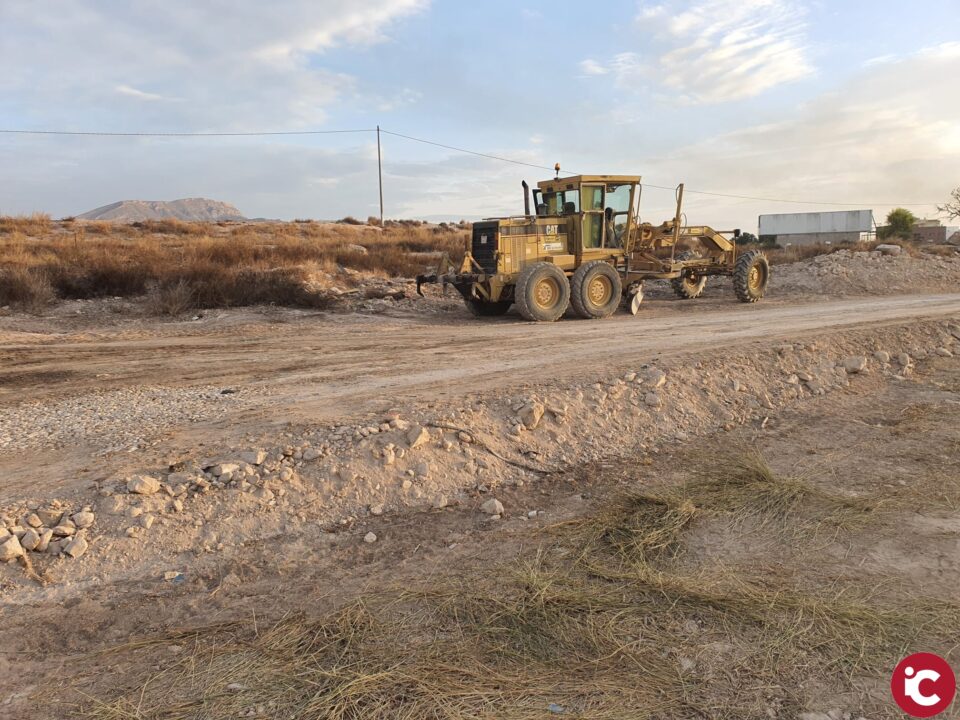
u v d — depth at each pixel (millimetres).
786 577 3760
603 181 13875
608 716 2646
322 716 2646
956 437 6180
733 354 8266
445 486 5031
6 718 2707
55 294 14195
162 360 9023
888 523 4422
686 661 3012
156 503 4332
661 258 15711
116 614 3488
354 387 7160
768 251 27578
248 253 19094
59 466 4883
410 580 3793
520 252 13359
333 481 4809
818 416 7148
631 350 8938
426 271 20172
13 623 3385
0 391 7277
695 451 6027
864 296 18078
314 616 3430
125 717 2682
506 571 3867
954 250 26641
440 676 2896
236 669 2990
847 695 2783
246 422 5816
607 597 3541
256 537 4270
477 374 7621
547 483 5293
